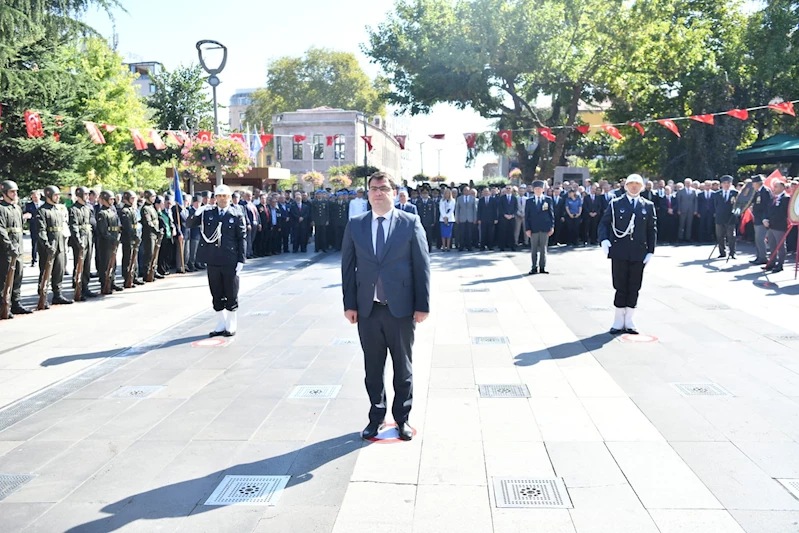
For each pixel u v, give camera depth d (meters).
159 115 40.09
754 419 5.15
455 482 4.18
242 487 4.19
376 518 3.74
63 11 14.84
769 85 28.95
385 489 4.10
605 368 6.67
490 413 5.43
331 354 7.53
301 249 21.55
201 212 8.55
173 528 3.70
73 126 21.39
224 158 16.52
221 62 16.86
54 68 18.78
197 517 3.82
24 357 7.65
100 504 4.01
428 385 6.23
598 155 39.38
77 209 11.80
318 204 21.05
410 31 27.81
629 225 7.95
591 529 3.57
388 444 4.82
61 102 20.62
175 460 4.63
